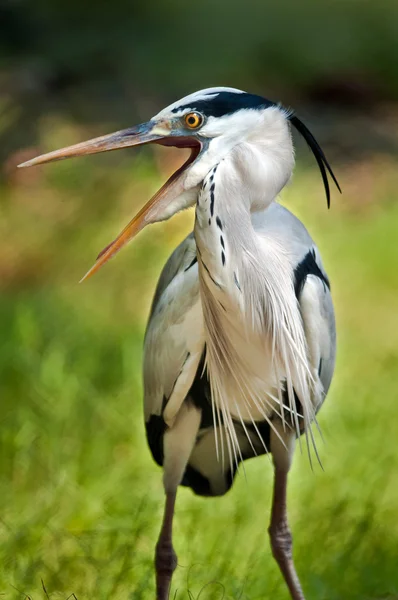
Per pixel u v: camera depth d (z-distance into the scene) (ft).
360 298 53.16
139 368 39.58
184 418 22.71
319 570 26.63
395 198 68.90
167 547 23.11
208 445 23.90
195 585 25.29
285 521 23.71
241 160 19.86
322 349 22.38
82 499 30.37
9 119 60.13
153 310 24.18
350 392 39.86
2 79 66.08
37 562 25.88
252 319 20.66
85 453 33.65
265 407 22.29
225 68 87.40
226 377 21.74
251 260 20.22
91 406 36.42
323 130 79.46
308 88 87.51
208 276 20.08
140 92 76.74
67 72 70.90
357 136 78.48
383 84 88.07
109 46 78.33
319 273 22.58
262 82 87.76
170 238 48.39
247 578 25.50
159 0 93.15
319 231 63.16
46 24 75.05
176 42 88.89
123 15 86.84
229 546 26.89
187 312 21.94
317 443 34.55
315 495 31.32
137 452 34.22
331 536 28.09
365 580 26.14
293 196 67.51
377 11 100.12
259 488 31.76
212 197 19.72
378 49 92.07
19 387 37.99
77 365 39.96
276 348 21.09
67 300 48.14
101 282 48.93
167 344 22.25
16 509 30.25
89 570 26.03
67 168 54.95
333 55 91.91
